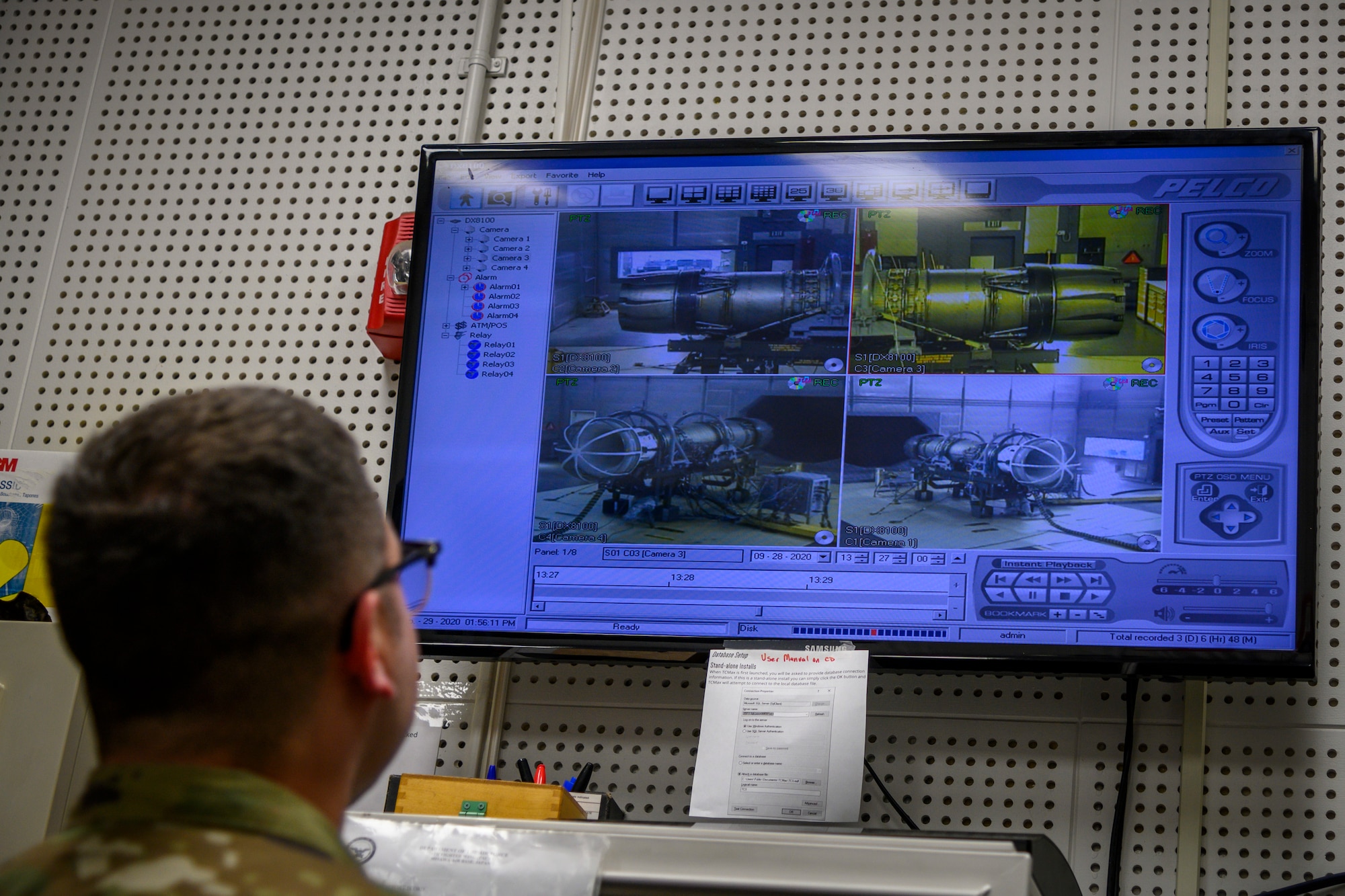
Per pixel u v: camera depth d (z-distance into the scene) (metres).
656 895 1.09
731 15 2.02
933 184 1.73
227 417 0.69
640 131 2.00
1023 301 1.67
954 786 1.64
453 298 1.80
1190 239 1.66
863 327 1.70
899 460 1.65
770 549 1.64
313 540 0.68
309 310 2.02
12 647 1.53
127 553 0.64
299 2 2.18
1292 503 1.56
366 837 1.17
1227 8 1.86
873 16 1.97
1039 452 1.62
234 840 0.61
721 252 1.76
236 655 0.66
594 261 1.79
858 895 1.04
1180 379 1.62
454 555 1.71
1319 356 1.60
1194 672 1.52
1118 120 1.85
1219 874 1.56
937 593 1.59
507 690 1.78
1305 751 1.58
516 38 2.09
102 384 2.05
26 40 2.26
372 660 0.71
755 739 1.43
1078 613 1.56
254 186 2.10
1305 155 1.66
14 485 1.87
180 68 2.19
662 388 1.73
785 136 1.93
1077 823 1.60
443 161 1.86
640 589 1.66
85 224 2.13
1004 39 1.92
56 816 1.46
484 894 1.12
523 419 1.75
